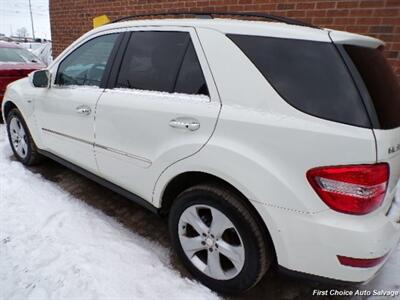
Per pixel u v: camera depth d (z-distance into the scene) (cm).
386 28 341
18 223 279
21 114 377
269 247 190
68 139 309
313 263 172
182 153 205
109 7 612
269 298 216
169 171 218
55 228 274
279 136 168
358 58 170
